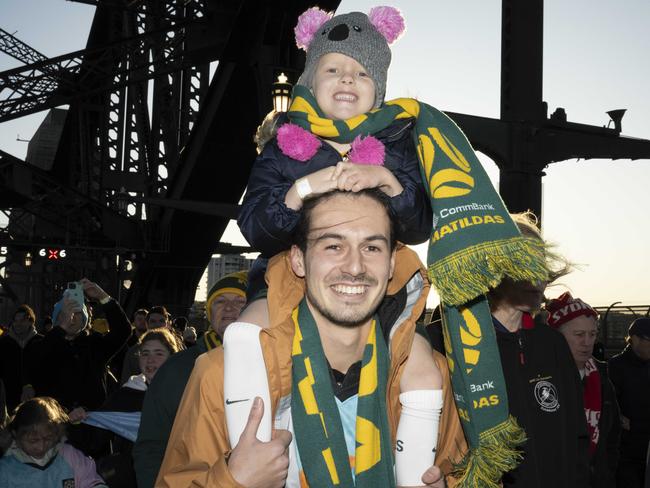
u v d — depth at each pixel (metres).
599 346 9.93
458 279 1.94
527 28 12.59
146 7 24.53
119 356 8.81
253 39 16.31
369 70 2.56
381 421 2.04
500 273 1.95
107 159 31.45
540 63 12.58
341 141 2.39
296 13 15.63
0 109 23.97
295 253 2.08
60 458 4.10
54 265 29.81
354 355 2.10
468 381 2.11
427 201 2.22
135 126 29.78
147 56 25.52
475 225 1.96
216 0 21.52
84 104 31.81
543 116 12.38
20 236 27.09
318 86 2.56
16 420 4.05
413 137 2.30
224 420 1.99
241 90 17.86
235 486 1.80
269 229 2.08
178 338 7.20
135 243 26.47
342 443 1.99
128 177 30.19
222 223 24.06
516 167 12.21
